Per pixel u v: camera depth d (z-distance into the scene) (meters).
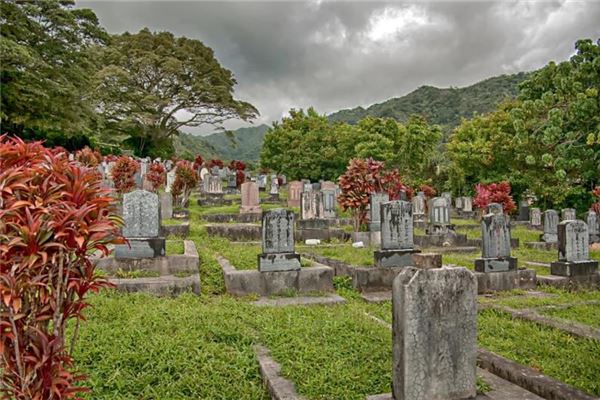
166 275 8.27
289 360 4.43
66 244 2.60
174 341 4.76
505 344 5.48
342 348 4.75
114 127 41.91
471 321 3.70
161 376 4.21
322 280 8.53
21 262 2.47
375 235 12.90
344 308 7.17
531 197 24.75
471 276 3.70
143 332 5.00
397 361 3.60
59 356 2.71
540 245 14.96
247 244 12.45
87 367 4.27
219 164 34.16
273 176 30.03
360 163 13.84
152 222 8.45
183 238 12.52
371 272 8.72
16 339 2.48
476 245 14.65
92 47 32.47
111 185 17.14
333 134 36.31
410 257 9.14
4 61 25.38
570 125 6.74
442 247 14.04
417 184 28.50
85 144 35.00
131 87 41.59
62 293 2.64
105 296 6.74
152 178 19.64
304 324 5.58
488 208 16.44
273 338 5.10
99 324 5.29
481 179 26.17
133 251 8.29
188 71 43.47
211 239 12.66
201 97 44.50
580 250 9.80
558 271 9.76
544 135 6.71
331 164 36.34
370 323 5.79
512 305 7.65
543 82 8.07
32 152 2.96
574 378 4.43
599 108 6.20
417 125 30.83
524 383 4.27
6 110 27.34
